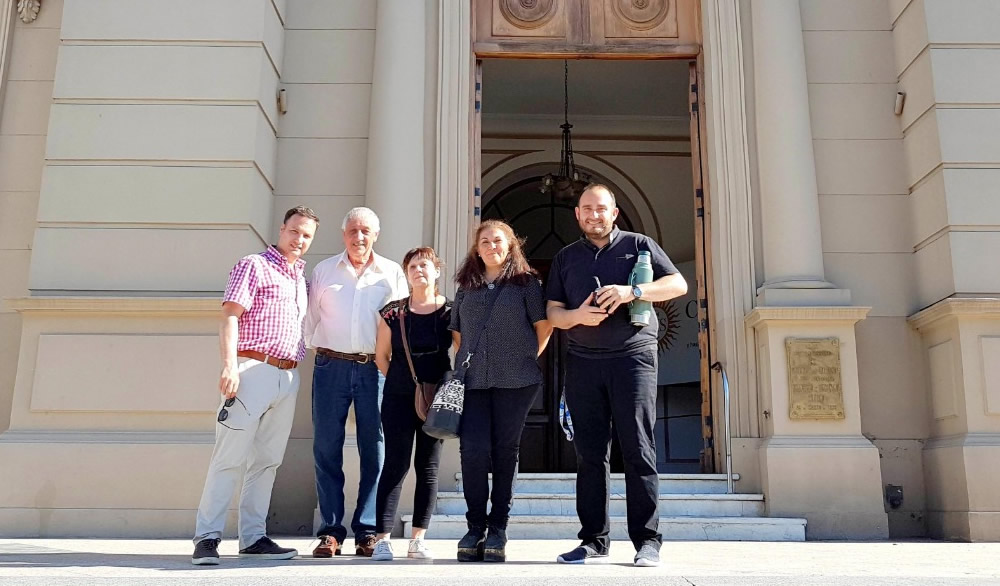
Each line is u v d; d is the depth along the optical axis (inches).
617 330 152.4
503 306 160.9
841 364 259.9
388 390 169.6
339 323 175.3
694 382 450.3
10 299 246.7
